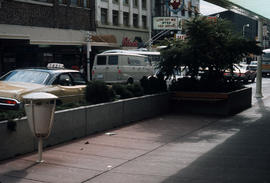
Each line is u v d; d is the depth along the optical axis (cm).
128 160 673
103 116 958
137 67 2309
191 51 1290
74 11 3356
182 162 659
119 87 1114
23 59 2827
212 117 1225
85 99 994
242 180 553
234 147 780
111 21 4169
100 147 774
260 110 1444
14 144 688
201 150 752
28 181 548
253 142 833
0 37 2400
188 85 1373
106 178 568
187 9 5738
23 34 2814
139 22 4716
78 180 557
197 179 560
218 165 638
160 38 5150
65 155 705
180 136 898
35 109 632
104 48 3584
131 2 4544
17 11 2780
